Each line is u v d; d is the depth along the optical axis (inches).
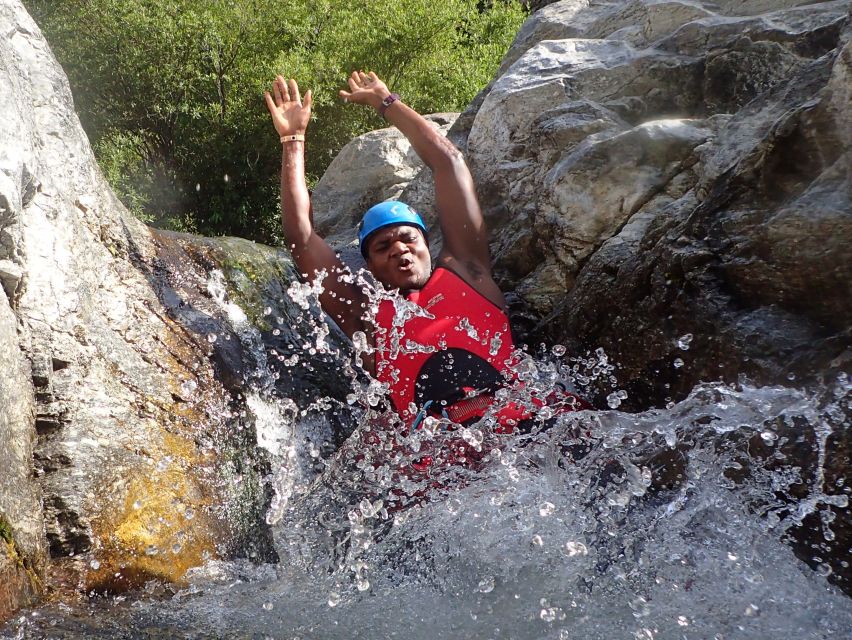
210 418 130.9
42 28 487.8
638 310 117.3
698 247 109.3
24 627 80.2
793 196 103.1
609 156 136.9
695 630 77.0
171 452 118.0
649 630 77.4
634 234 130.0
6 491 89.9
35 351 111.3
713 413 98.0
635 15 179.8
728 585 84.5
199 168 505.4
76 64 485.4
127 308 142.0
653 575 87.0
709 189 115.8
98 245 147.6
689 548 90.7
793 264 97.1
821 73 114.0
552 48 173.0
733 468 95.2
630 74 158.2
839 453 86.7
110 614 86.2
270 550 110.4
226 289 165.5
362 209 244.2
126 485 106.3
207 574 100.8
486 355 116.5
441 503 102.4
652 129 137.1
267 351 156.9
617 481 101.1
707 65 152.9
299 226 132.1
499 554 93.0
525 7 673.0
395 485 110.1
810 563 88.6
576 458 104.9
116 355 128.5
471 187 133.2
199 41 494.3
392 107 139.5
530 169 156.9
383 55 538.0
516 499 99.7
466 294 121.2
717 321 104.0
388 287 125.4
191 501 111.7
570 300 132.1
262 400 144.0
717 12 166.4
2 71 121.7
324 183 252.2
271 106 140.1
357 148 248.8
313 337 167.2
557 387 116.2
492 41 653.3
